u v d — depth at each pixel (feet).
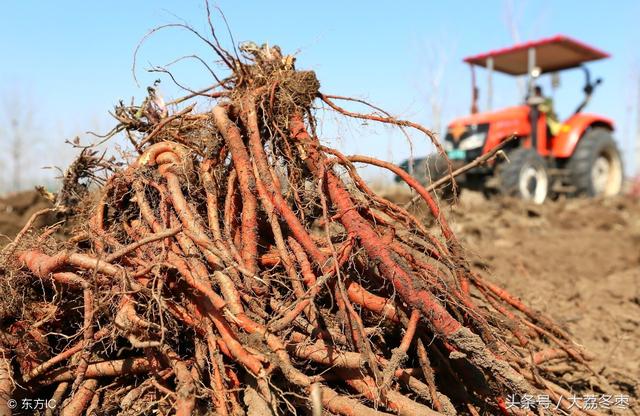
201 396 7.84
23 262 9.63
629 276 21.13
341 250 8.80
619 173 38.19
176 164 10.17
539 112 33.63
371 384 8.19
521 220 28.71
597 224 30.37
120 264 9.02
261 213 9.77
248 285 8.76
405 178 9.84
